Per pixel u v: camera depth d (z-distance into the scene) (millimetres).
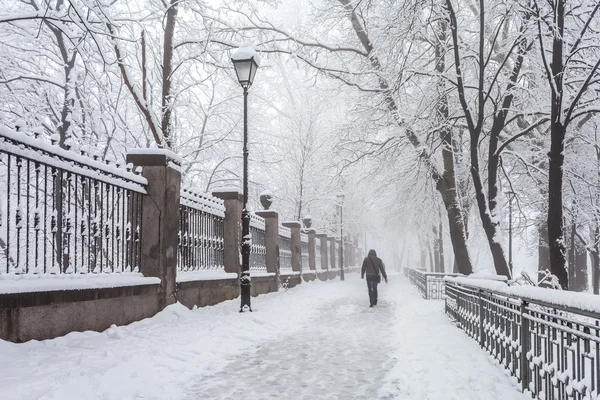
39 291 5902
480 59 13633
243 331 8703
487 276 10914
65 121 17578
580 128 19844
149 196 9188
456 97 18250
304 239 26844
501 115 14562
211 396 4996
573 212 21500
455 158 21188
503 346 6148
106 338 6723
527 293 4848
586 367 3547
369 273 15008
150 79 21344
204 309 10766
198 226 11664
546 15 12555
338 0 20094
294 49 21062
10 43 18219
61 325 6305
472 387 5305
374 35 18656
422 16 16547
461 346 7602
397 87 16391
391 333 9273
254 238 16406
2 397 4031
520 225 23422
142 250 9109
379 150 20312
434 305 14750
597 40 14367
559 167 12000
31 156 6074
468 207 21688
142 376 5320
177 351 6520
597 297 3301
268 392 5184
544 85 17188
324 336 8852
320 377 5855
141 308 8352
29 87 17984
